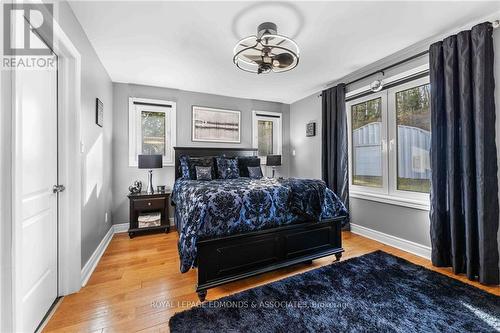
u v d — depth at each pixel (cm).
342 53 272
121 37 229
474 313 160
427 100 266
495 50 201
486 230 197
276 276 216
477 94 201
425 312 161
